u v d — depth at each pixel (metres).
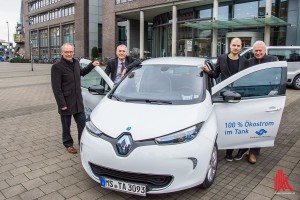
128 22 36.38
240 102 4.14
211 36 24.36
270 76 4.18
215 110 4.10
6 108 8.49
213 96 4.24
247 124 4.16
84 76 5.41
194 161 3.20
